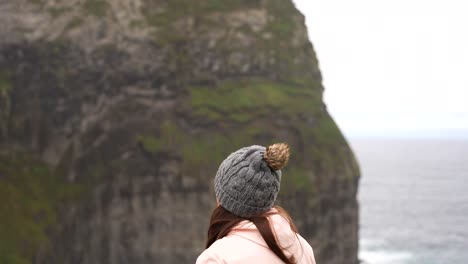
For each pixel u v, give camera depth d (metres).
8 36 60.81
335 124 70.94
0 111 60.22
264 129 63.16
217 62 64.81
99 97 61.84
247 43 66.69
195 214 60.03
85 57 61.31
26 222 56.28
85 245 60.09
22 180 59.59
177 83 62.84
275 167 3.64
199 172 60.16
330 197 64.19
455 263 114.62
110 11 62.28
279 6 71.75
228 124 62.72
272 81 67.62
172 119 62.44
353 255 68.50
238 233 3.54
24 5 61.31
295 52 70.56
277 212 3.71
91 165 61.84
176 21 64.19
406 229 154.00
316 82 72.31
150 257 60.41
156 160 60.94
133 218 60.84
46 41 61.09
